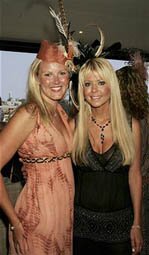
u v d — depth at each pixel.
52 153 1.67
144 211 2.31
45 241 1.67
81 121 1.83
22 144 1.66
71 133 1.82
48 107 1.69
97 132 1.85
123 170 1.85
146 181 2.26
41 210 1.65
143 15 6.93
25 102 1.70
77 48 1.86
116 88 1.82
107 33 7.03
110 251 1.84
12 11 6.55
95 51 1.85
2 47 6.74
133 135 1.89
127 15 6.91
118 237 1.84
